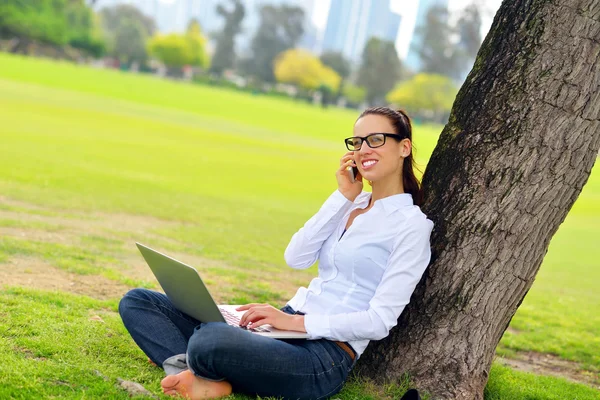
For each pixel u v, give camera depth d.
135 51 123.75
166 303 3.55
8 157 14.19
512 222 3.52
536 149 3.46
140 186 13.84
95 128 25.61
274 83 123.06
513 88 3.50
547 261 13.15
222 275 7.20
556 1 3.41
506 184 3.51
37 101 31.70
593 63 3.39
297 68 115.88
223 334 3.03
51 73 54.88
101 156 18.08
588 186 32.47
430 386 3.57
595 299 9.68
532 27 3.47
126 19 125.94
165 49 120.31
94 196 11.45
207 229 10.26
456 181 3.63
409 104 108.94
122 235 8.50
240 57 126.44
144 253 3.42
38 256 6.38
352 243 3.35
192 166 19.89
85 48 108.75
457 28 118.81
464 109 3.68
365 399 3.50
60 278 5.71
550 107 3.43
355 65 137.62
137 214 10.52
